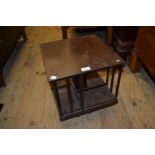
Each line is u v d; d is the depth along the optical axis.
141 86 1.39
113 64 0.93
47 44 1.16
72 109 1.10
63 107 1.15
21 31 2.11
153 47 1.14
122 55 1.62
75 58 0.99
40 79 1.55
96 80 1.38
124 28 1.49
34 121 1.14
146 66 1.29
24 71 1.68
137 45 1.40
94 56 1.01
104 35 2.29
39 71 1.67
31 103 1.29
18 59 1.88
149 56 1.21
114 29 1.71
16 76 1.61
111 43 1.75
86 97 1.21
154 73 1.18
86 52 1.05
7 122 1.14
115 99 1.19
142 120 1.11
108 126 1.08
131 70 1.56
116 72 1.53
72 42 1.17
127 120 1.11
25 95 1.37
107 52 1.04
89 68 0.91
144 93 1.32
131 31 1.50
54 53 1.05
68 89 0.99
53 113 1.19
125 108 1.20
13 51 2.04
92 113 1.18
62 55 1.03
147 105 1.21
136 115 1.14
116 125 1.09
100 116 1.15
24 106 1.27
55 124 1.12
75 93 1.22
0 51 1.38
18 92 1.41
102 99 1.19
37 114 1.19
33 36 2.44
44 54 1.05
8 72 1.67
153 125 1.07
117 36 1.64
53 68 0.92
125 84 1.41
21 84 1.50
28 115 1.19
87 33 2.36
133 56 1.49
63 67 0.92
